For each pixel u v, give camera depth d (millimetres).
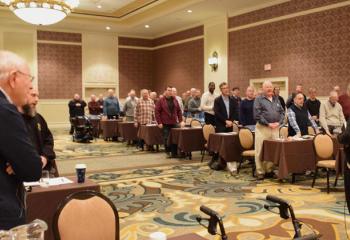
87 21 14961
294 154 5914
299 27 10266
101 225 2258
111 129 12008
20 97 1758
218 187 5891
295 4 10344
